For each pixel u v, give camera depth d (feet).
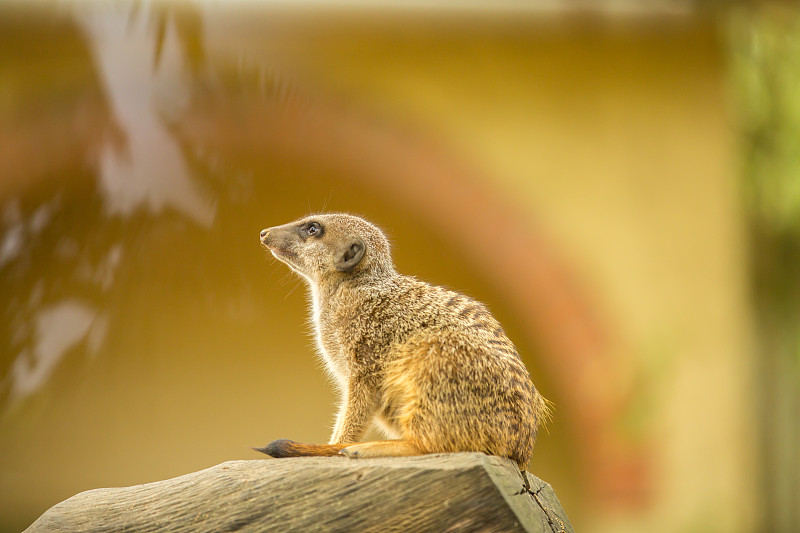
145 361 38.91
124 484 38.34
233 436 38.96
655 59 40.75
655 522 39.86
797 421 43.21
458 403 16.60
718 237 41.32
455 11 39.45
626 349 40.57
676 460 40.29
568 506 39.83
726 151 41.52
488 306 41.27
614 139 40.65
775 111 43.04
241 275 39.45
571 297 40.70
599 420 40.22
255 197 39.68
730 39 41.37
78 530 15.69
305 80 39.52
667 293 40.96
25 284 38.42
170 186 38.96
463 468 14.40
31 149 38.27
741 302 41.98
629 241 40.81
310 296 23.48
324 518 14.73
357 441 18.44
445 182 40.45
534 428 17.88
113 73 38.52
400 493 14.55
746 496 41.45
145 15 38.45
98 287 38.60
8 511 37.37
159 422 38.93
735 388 41.14
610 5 39.65
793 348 43.75
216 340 39.24
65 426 38.27
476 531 14.23
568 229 40.68
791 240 43.93
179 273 39.11
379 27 39.52
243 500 15.23
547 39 40.01
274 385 39.19
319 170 39.96
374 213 40.45
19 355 38.06
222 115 39.22
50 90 38.40
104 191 38.86
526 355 41.06
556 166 40.50
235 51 39.04
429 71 39.81
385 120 40.04
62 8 37.88
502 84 40.24
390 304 19.10
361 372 18.71
